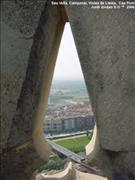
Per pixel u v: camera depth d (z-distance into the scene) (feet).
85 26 7.63
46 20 7.74
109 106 7.74
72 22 7.66
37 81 7.85
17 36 7.40
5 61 7.36
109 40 7.56
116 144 7.79
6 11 7.32
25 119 7.75
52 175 12.50
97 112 7.86
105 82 7.70
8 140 7.58
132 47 7.52
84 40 7.68
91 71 7.76
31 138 8.08
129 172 7.86
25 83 7.57
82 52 7.73
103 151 8.16
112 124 7.78
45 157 8.64
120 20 7.49
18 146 7.77
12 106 7.49
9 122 7.52
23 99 7.63
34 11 7.45
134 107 7.63
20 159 7.98
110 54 7.59
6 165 7.85
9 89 7.44
